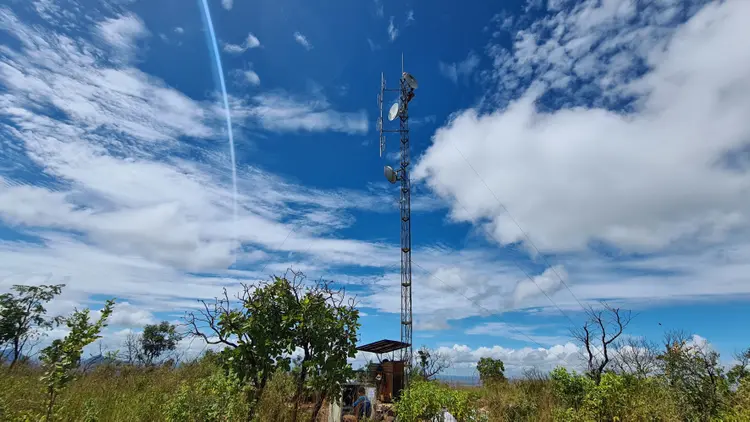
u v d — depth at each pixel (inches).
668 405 379.2
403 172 1228.5
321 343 325.4
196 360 588.1
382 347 871.1
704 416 395.9
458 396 428.1
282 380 386.9
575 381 484.7
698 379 446.0
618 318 671.8
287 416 337.7
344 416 466.6
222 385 335.9
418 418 409.1
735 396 366.6
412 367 936.3
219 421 300.0
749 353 432.8
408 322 1101.7
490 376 989.8
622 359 648.4
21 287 852.0
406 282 1136.2
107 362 524.7
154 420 343.6
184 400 329.1
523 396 547.8
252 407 307.4
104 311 231.5
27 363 493.4
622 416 377.4
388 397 765.3
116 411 349.7
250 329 310.2
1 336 804.6
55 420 242.1
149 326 983.6
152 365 676.1
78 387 411.5
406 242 1166.3
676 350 482.9
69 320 224.2
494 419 466.3
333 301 349.1
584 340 685.3
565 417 415.2
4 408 261.1
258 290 329.4
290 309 329.4
